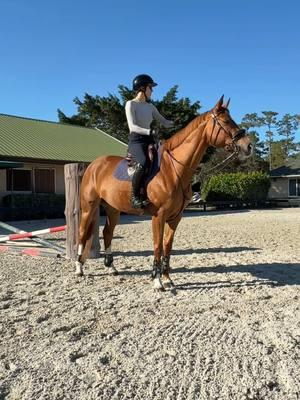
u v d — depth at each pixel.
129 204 6.56
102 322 5.02
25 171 23.47
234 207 34.94
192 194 6.57
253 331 4.70
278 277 7.25
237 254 9.63
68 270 7.95
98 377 3.66
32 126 29.00
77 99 46.38
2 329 4.79
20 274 7.59
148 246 10.91
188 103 41.56
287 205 39.38
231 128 5.93
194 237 12.93
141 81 6.38
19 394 3.39
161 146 6.36
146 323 4.99
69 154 25.20
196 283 6.85
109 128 45.44
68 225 8.94
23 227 17.17
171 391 3.42
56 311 5.42
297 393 3.38
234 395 3.36
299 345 4.30
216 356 4.06
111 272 7.50
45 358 4.04
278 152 83.81
